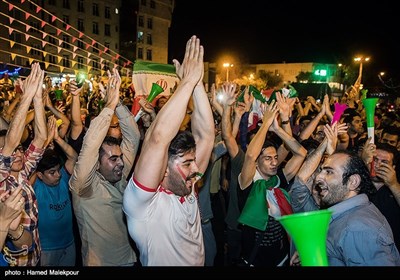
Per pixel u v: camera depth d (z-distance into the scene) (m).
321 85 20.33
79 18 51.78
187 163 2.45
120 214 3.41
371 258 2.40
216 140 5.24
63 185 4.03
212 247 4.28
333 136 3.59
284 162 5.57
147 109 5.11
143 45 58.38
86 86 13.53
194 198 2.62
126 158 3.71
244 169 3.71
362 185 2.69
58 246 3.95
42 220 3.84
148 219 2.39
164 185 2.47
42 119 3.36
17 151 3.11
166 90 7.64
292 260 3.06
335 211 2.64
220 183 5.33
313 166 3.60
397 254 2.53
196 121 2.86
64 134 5.33
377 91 41.62
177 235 2.44
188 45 2.39
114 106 3.31
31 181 3.81
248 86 6.48
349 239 2.47
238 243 4.33
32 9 41.72
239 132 5.59
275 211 3.65
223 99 4.17
